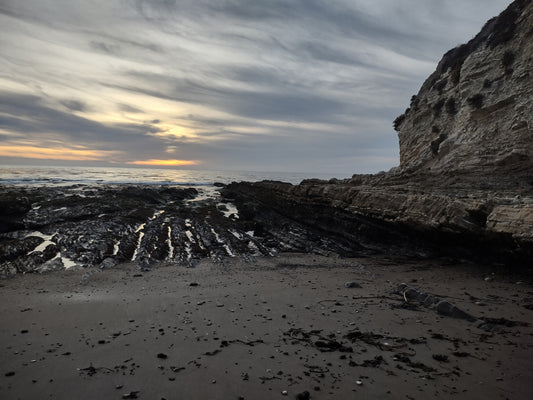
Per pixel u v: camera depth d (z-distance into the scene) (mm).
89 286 14195
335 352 8047
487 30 29406
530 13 22438
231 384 6621
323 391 6398
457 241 19078
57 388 6445
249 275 16609
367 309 11352
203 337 8906
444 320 10328
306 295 13055
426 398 6188
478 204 16875
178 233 25188
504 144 21562
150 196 44312
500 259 17344
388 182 29406
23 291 13289
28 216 26516
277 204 39656
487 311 11133
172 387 6504
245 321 10133
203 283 14953
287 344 8500
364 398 6180
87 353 7914
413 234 21797
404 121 38688
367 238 24469
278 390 6434
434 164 27484
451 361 7625
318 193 32531
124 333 9148
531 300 12305
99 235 22812
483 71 25547
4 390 6340
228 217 35750
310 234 27641
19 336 8867
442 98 31094
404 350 8188
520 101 21547
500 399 6172
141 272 16844
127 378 6816
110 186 56938
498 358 7777
